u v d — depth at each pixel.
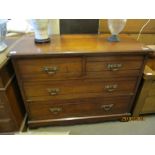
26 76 1.10
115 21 1.16
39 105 1.27
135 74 1.21
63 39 1.27
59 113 1.34
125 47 1.11
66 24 1.38
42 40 1.16
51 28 1.42
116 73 1.17
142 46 1.14
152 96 1.40
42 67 1.07
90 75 1.16
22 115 1.39
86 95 1.27
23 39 1.28
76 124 1.46
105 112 1.41
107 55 1.07
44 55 1.00
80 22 1.38
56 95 1.23
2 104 1.12
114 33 1.24
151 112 1.52
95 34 1.43
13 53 0.98
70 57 1.05
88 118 1.40
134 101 1.43
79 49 1.06
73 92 1.23
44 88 1.18
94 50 1.04
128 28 1.55
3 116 1.19
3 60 1.00
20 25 1.50
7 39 1.36
